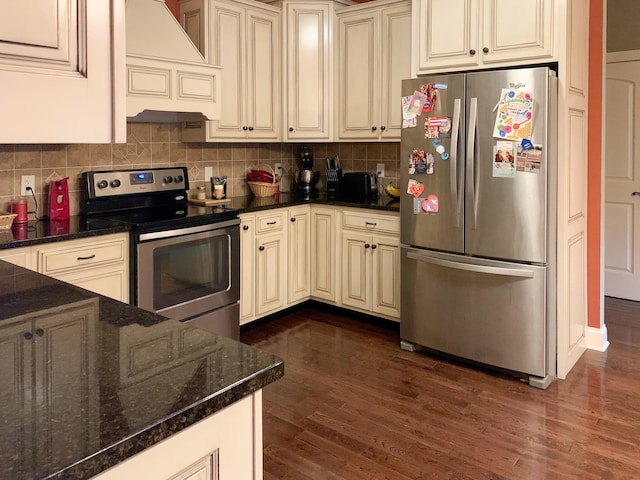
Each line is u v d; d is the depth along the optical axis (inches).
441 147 124.7
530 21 116.0
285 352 137.5
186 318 126.2
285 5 159.5
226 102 148.2
